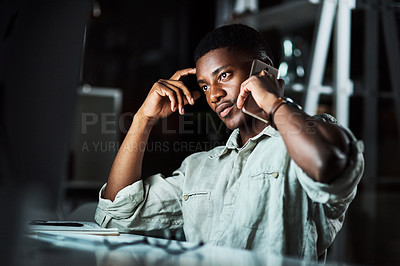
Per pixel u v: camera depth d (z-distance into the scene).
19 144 1.28
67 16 1.37
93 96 2.67
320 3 2.19
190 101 1.22
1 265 0.51
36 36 1.32
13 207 0.52
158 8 3.62
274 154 1.12
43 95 1.33
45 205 0.57
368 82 2.33
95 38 3.58
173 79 1.27
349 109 2.34
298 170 0.95
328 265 0.63
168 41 3.60
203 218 1.22
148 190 1.29
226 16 2.84
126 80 3.68
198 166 1.32
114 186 1.26
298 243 1.04
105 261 0.63
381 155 2.38
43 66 1.34
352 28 2.38
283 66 2.33
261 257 0.69
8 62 1.29
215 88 1.18
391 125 2.38
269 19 2.44
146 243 0.82
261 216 1.08
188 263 0.62
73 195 2.51
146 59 3.70
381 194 2.41
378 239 2.38
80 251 0.72
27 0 1.31
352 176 0.87
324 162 0.84
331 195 0.88
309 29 2.49
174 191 1.29
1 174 1.21
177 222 1.31
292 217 1.05
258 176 1.10
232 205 1.15
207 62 1.18
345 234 2.42
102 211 1.28
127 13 3.65
